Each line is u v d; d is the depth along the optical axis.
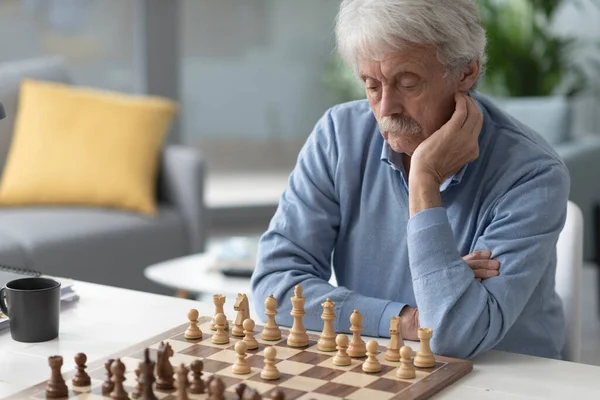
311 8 6.26
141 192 4.38
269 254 2.08
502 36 6.19
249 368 1.61
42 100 4.47
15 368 1.68
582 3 6.70
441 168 1.89
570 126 5.67
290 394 1.51
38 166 4.36
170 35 5.91
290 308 1.98
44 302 1.80
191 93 6.14
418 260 1.83
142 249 4.25
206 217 4.50
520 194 1.92
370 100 1.93
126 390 1.54
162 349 1.55
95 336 1.84
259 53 6.23
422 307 1.81
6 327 1.88
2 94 4.51
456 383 1.62
